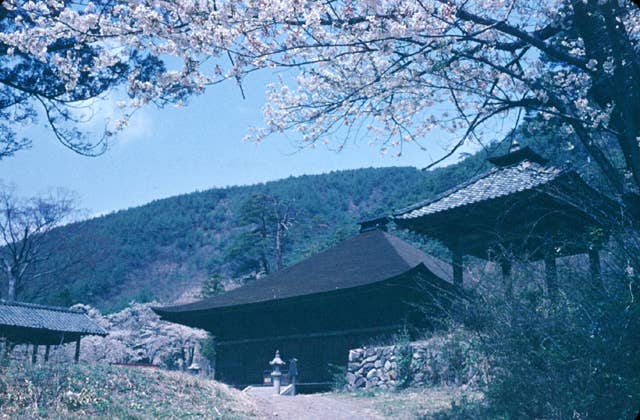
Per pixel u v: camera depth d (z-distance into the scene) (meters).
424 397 14.33
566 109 8.73
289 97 10.22
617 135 8.91
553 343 8.02
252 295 28.41
